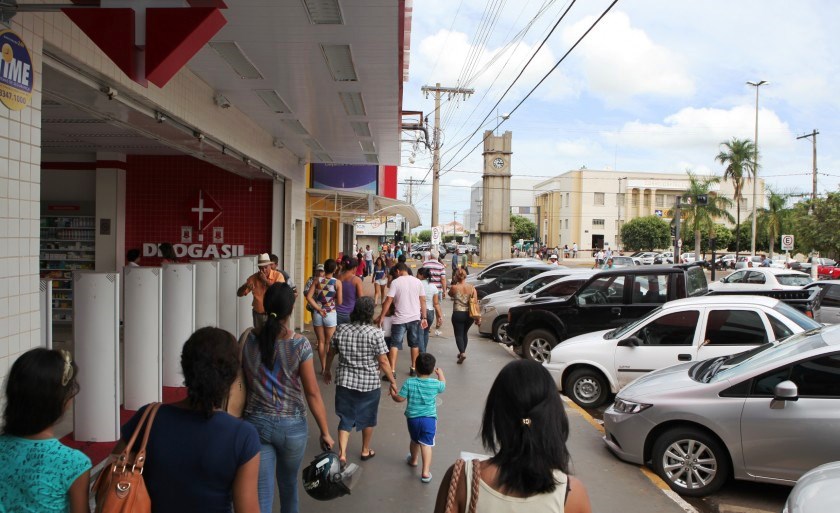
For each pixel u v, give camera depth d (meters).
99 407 6.11
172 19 3.43
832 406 5.15
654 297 10.63
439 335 15.05
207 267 9.11
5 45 3.81
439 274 16.84
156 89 6.48
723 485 5.99
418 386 5.73
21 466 2.24
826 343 5.57
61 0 4.27
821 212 34.88
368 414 5.92
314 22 5.96
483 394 9.11
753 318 7.84
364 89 8.42
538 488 2.09
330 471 4.05
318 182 19.28
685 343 8.12
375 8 5.62
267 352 3.88
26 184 4.07
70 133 10.02
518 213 107.06
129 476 2.35
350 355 5.83
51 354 2.36
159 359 7.07
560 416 2.19
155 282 7.02
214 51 6.84
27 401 2.27
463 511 2.15
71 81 5.22
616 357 8.47
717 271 49.16
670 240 69.25
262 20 5.93
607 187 81.69
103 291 6.06
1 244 3.83
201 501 2.42
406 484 5.63
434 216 30.67
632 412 6.09
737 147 46.19
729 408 5.49
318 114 10.04
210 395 2.49
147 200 13.40
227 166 11.38
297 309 14.91
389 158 14.82
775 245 64.38
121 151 12.80
